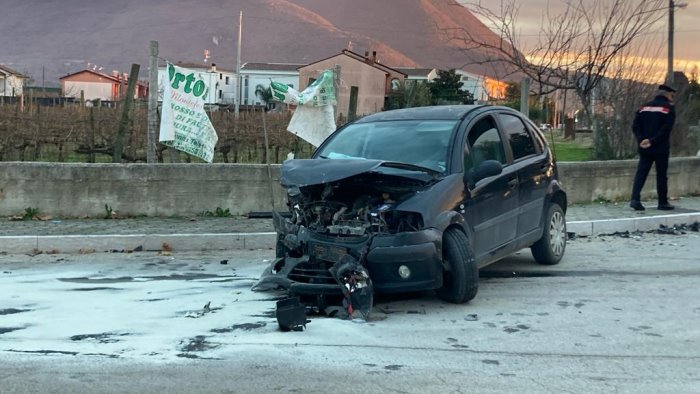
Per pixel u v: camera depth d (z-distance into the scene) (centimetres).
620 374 498
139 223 1109
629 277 796
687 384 479
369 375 495
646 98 1742
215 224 1102
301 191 686
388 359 527
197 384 478
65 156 2344
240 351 545
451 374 496
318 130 1163
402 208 634
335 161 651
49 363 519
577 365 515
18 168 1132
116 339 575
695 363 520
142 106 2406
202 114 1180
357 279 620
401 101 3069
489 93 2228
